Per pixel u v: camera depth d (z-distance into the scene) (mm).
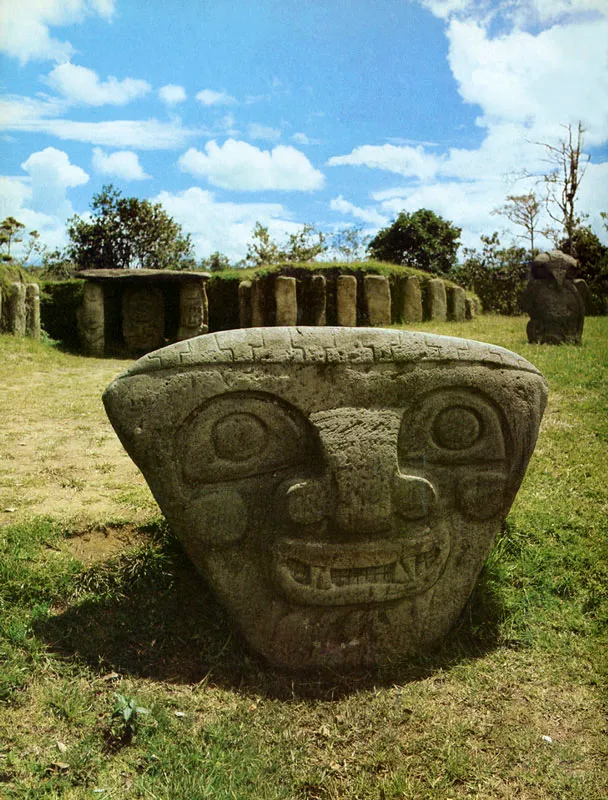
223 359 3146
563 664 3463
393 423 3271
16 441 6602
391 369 3281
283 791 2641
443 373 3354
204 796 2576
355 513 3191
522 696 3240
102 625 3535
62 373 10852
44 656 3266
